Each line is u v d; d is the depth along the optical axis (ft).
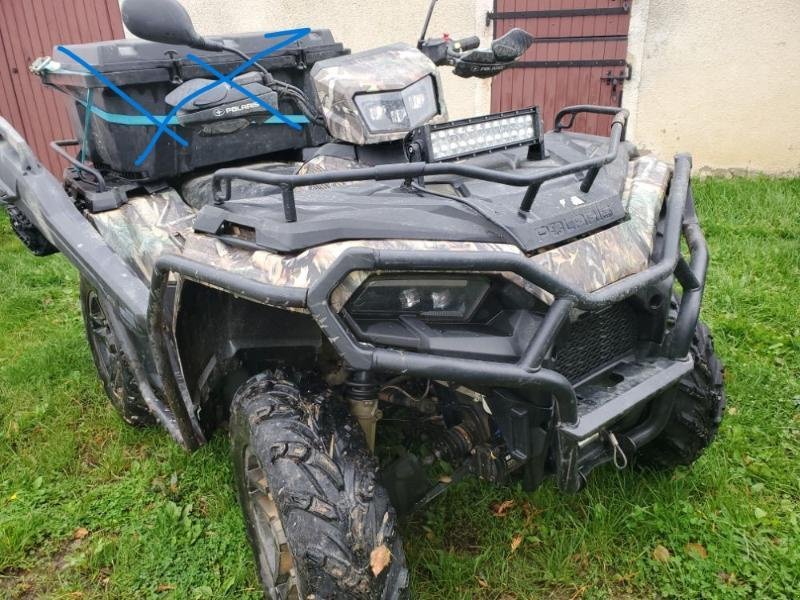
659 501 9.04
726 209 19.98
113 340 10.57
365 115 8.36
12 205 11.56
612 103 24.61
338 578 5.87
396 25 25.82
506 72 25.68
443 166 6.00
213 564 8.75
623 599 7.92
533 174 6.23
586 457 7.25
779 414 10.78
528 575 8.24
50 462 10.68
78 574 8.73
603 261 6.87
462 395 7.34
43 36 27.14
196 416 8.30
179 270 6.72
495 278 6.39
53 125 28.04
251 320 7.16
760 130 23.50
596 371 7.47
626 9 23.38
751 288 14.97
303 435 6.27
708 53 23.18
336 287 5.80
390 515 6.20
